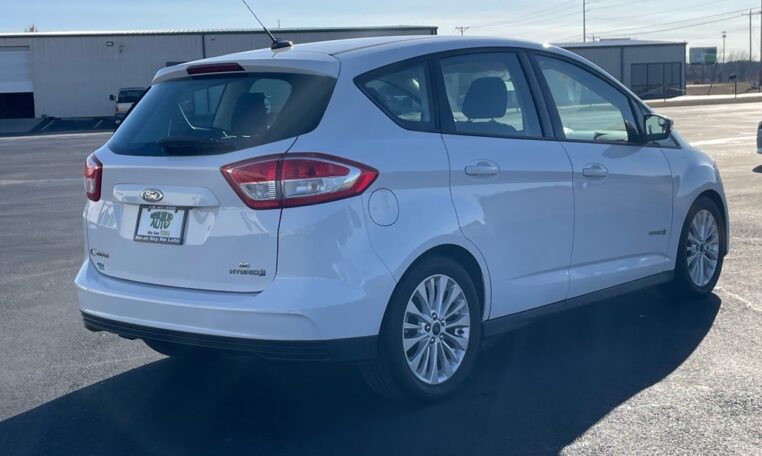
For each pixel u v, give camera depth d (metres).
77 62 51.06
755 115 35.75
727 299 7.05
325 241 4.42
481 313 5.24
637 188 6.21
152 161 4.78
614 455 4.30
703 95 61.72
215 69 5.00
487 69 5.47
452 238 4.91
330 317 4.39
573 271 5.77
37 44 50.75
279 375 5.62
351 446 4.50
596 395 5.11
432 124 5.04
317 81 4.73
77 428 4.84
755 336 6.12
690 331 6.28
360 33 47.41
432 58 5.20
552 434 4.57
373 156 4.62
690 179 6.72
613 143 6.12
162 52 51.25
